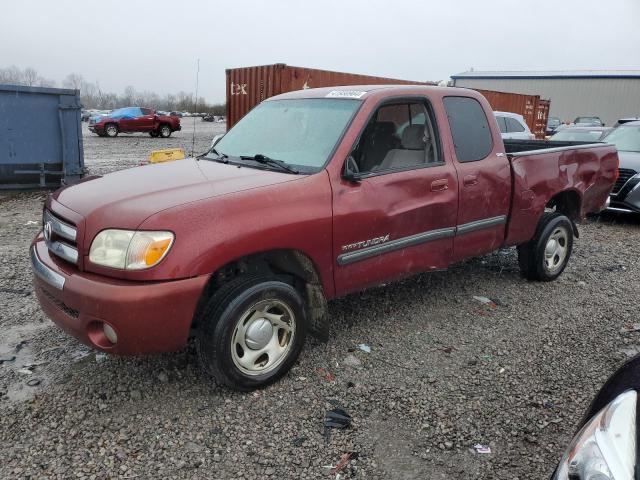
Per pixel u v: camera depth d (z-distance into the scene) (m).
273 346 3.60
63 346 4.09
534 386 3.74
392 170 4.12
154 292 3.00
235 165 4.11
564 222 5.81
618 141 10.48
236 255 3.24
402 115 4.44
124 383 3.61
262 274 3.48
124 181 3.71
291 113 4.49
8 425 3.13
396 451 3.04
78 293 3.08
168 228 3.05
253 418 3.29
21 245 6.80
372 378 3.79
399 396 3.57
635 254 7.46
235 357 3.39
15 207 9.36
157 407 3.36
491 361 4.09
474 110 4.92
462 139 4.71
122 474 2.79
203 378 3.70
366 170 4.21
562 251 5.96
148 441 3.05
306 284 3.82
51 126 10.58
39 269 3.44
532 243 5.65
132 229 3.04
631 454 1.75
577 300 5.45
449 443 3.10
